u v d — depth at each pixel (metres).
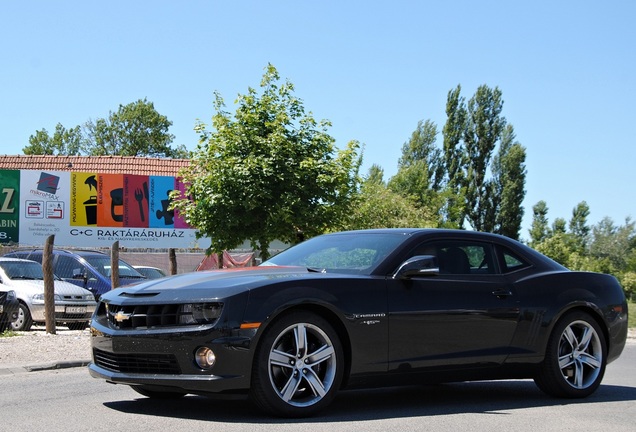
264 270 6.36
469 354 6.62
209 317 5.61
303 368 5.82
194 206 18.00
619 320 7.62
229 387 5.53
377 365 6.14
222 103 18.25
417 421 5.87
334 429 5.41
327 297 5.93
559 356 7.20
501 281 6.99
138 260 31.55
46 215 31.48
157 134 78.94
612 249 87.31
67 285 16.05
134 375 5.79
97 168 36.00
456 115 65.06
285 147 17.83
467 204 64.12
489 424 5.83
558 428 5.73
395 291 6.30
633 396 7.61
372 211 41.50
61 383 8.16
